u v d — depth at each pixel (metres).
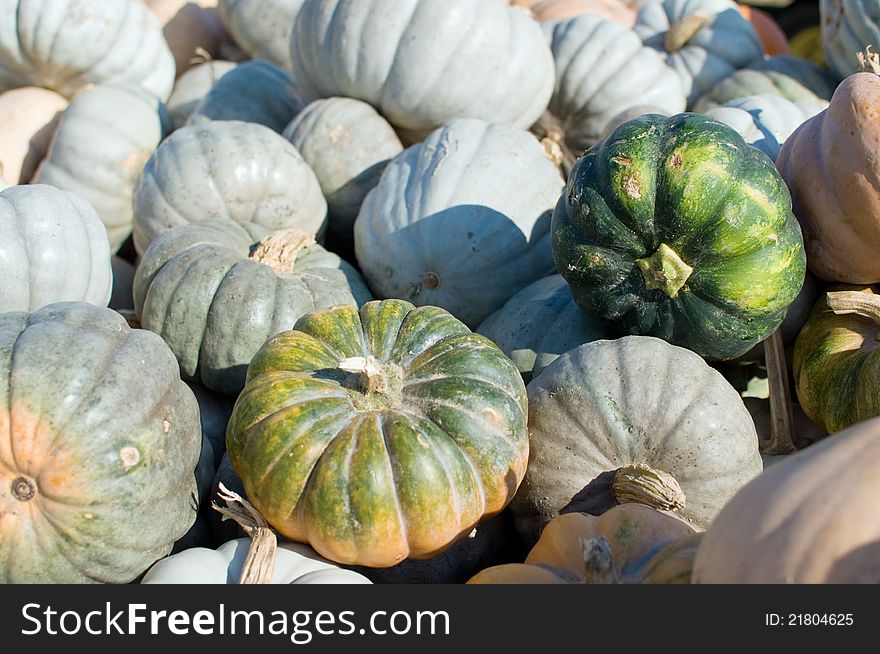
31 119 1.88
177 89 2.08
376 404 1.25
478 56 1.67
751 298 1.33
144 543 1.22
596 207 1.34
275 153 1.62
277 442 1.22
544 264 1.58
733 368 1.55
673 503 1.26
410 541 1.21
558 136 1.87
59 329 1.23
